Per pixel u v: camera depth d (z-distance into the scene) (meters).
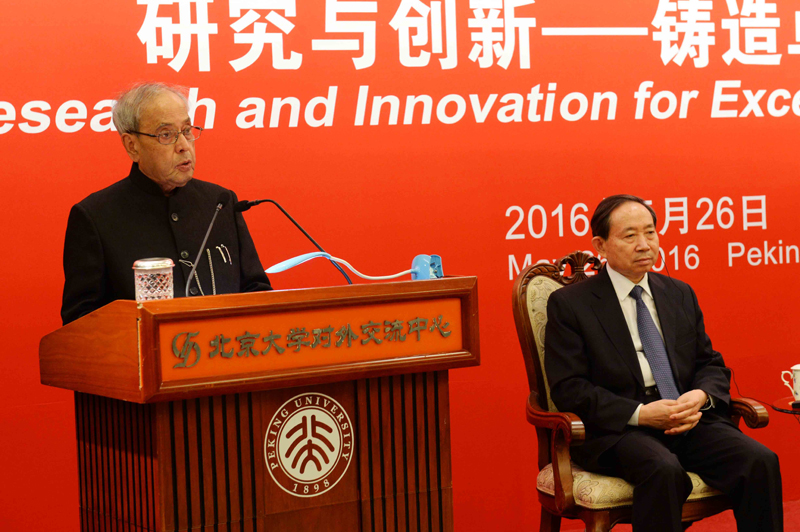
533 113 3.46
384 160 3.28
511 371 3.44
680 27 3.65
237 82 3.10
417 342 1.93
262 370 1.75
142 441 1.74
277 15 3.15
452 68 3.36
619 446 2.44
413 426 1.97
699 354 2.76
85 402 2.01
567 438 2.39
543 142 3.48
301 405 1.84
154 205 2.16
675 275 3.63
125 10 2.97
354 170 3.24
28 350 2.88
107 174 2.97
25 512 2.87
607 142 3.56
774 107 3.78
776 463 2.40
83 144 2.94
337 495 1.88
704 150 3.68
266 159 3.14
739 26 3.73
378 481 1.92
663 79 3.62
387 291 1.88
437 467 2.00
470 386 3.38
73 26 2.91
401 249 3.30
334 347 1.83
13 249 2.87
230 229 2.28
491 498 3.41
